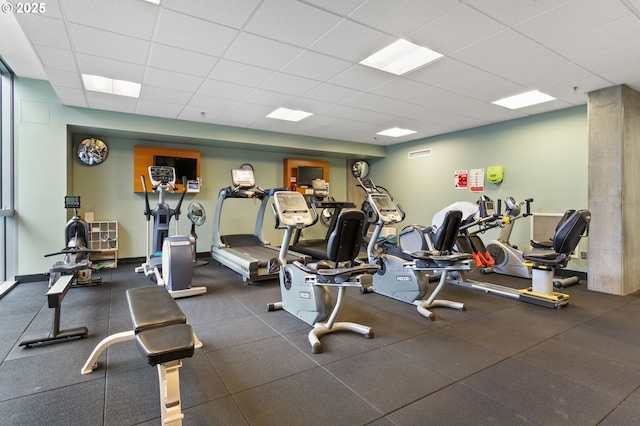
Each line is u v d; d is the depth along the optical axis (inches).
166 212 206.2
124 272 212.1
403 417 71.2
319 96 180.4
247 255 204.7
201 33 113.0
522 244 222.8
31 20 104.0
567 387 83.0
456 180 265.1
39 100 186.4
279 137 271.0
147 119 217.6
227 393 80.0
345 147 305.7
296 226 132.0
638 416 71.4
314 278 115.7
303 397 78.5
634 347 106.0
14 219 181.6
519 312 140.5
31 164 184.9
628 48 124.3
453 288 181.3
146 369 90.9
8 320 127.2
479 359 98.0
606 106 166.4
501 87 166.4
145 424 68.6
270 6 97.5
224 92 173.2
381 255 165.9
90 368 88.8
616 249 164.9
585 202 193.3
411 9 99.0
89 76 151.6
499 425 68.6
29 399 76.7
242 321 128.6
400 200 318.0
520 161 223.9
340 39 117.5
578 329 121.3
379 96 180.9
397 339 112.4
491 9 98.9
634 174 171.2
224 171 282.0
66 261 165.3
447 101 189.0
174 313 72.4
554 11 100.0
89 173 228.2
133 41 118.1
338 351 103.2
